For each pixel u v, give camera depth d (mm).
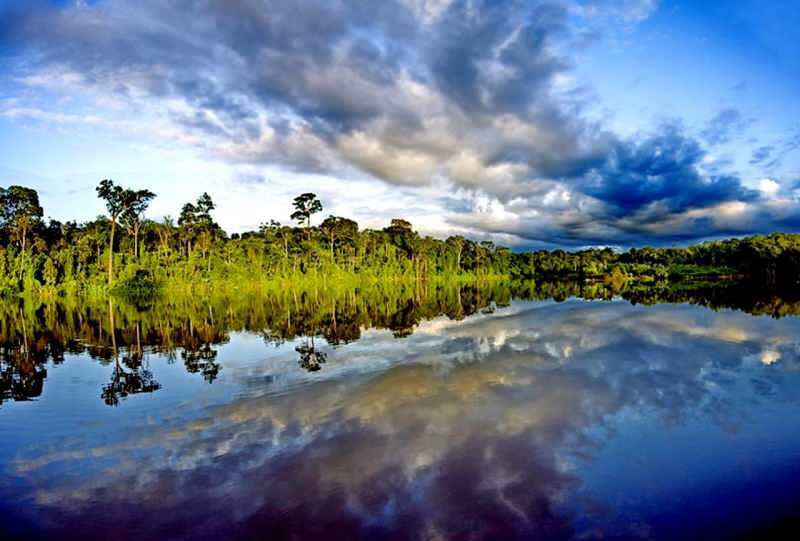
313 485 8078
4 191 65875
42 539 6762
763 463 8789
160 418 11844
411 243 113438
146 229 83375
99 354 21109
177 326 30234
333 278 91750
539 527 6742
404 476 8328
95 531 6922
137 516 7289
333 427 10797
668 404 12258
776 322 28141
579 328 26250
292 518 7094
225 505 7504
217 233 93750
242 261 83250
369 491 7824
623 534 6578
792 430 10406
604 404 12266
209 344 22891
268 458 9195
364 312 37344
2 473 8922
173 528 6941
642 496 7621
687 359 17656
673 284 87438
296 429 10742
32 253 69000
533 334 24141
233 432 10664
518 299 51656
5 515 7418
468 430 10477
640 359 17703
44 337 26656
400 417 11383
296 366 17188
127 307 45719
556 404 12281
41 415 12367
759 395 13039
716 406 12102
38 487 8320
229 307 43781
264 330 27438
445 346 20750
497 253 139500
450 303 46406
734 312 34094
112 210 70688
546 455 9156
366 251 105938
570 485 7969
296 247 95000
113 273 70062
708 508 7246
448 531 6672
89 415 12281
